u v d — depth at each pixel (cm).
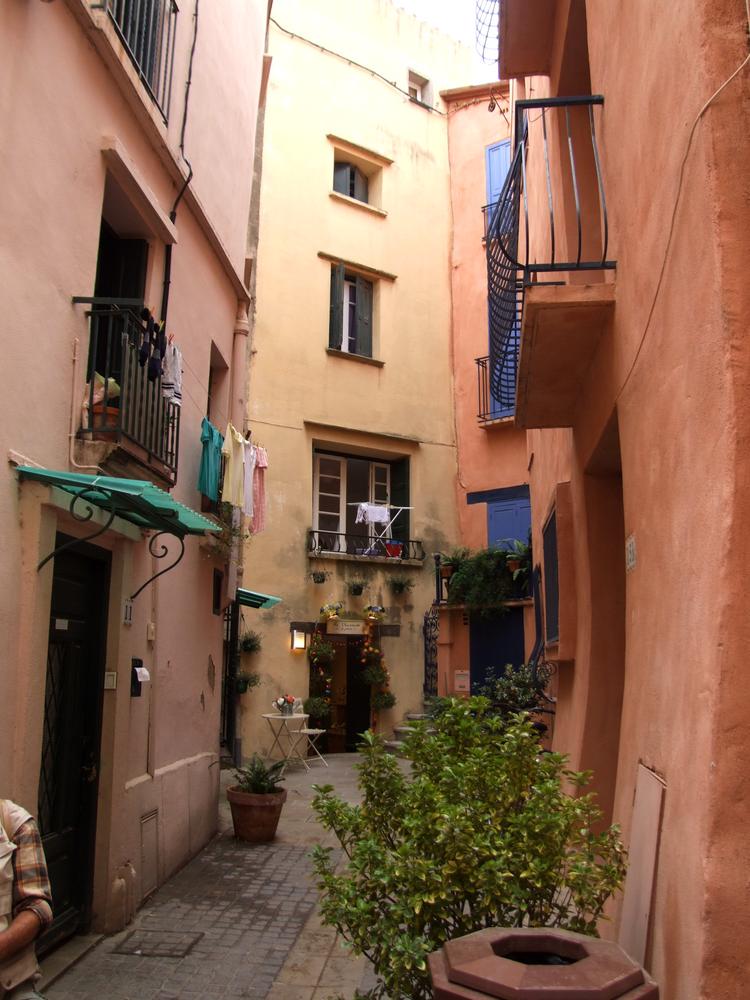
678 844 259
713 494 251
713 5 264
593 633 568
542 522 898
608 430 457
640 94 345
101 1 530
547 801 288
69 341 494
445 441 1769
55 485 443
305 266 1650
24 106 443
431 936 275
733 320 244
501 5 605
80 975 468
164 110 668
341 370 1653
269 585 1468
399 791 324
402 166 1844
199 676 802
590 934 269
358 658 1614
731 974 218
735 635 235
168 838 672
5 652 414
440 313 1833
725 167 254
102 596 564
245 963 491
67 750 518
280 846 793
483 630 1570
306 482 1562
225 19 892
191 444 766
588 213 553
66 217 493
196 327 789
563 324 437
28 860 282
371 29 1861
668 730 292
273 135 1661
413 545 1675
